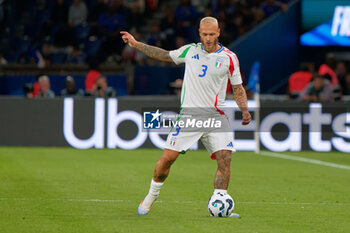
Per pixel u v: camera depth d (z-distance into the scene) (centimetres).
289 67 7406
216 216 2373
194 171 3934
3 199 2742
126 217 2355
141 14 7844
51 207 2556
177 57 2356
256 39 7150
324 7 7450
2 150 5128
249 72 7125
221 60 2308
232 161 4616
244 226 2219
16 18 8288
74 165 4175
